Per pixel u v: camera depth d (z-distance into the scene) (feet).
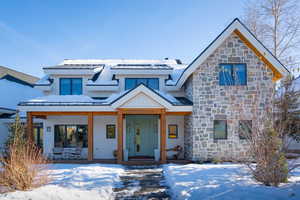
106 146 53.06
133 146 55.36
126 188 29.14
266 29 74.59
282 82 32.89
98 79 56.03
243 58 46.21
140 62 69.31
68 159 49.57
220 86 46.09
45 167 30.83
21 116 60.54
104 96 54.29
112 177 32.81
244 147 45.32
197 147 45.44
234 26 44.32
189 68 45.21
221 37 44.50
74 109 44.86
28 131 44.78
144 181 32.30
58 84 54.24
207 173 32.91
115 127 53.67
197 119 45.75
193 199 22.65
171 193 27.04
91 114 46.24
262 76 45.98
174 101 48.37
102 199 24.84
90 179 31.73
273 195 20.85
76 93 54.60
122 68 54.19
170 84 53.72
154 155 52.47
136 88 44.32
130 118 55.72
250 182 26.86
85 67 54.24
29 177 26.89
